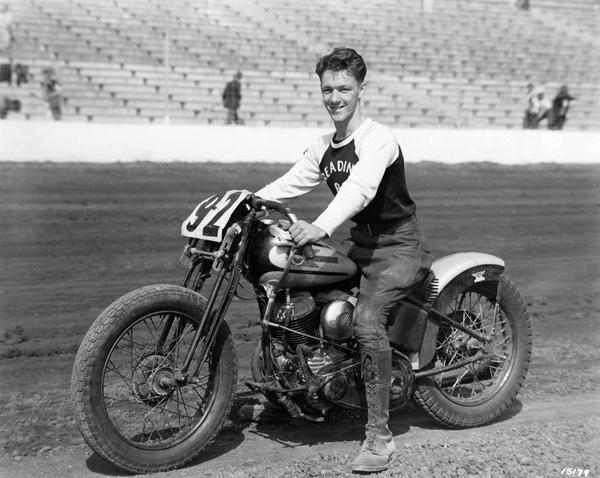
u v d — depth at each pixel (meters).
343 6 24.47
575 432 4.04
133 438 3.74
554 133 18.39
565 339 5.86
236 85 18.94
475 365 4.27
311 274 3.69
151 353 3.56
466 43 24.80
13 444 3.75
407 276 3.73
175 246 8.52
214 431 3.65
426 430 4.11
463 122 21.94
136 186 12.05
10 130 13.93
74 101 18.91
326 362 3.71
